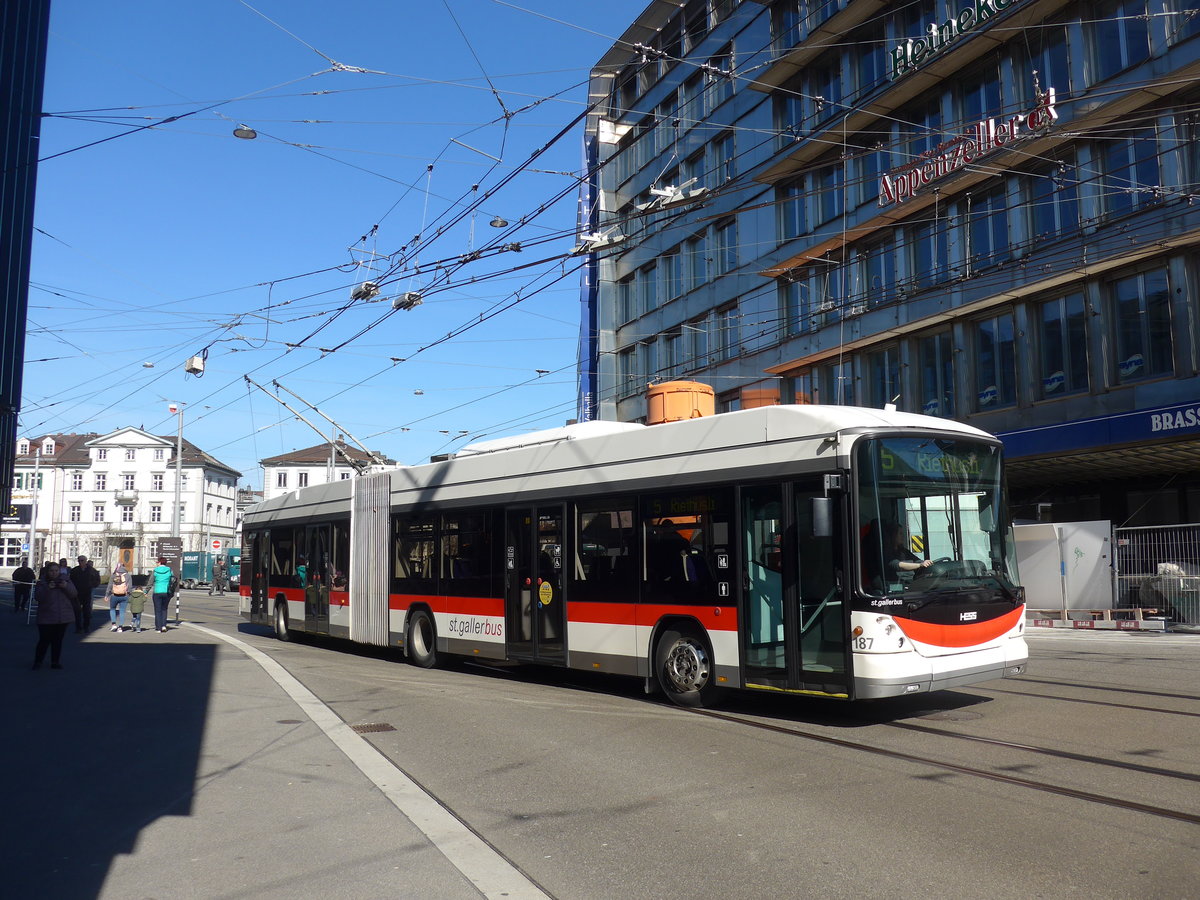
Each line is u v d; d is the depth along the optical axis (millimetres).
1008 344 23719
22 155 29078
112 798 6855
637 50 15000
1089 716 9172
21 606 33125
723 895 4754
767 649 9664
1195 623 18953
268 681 12930
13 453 34344
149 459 84000
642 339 38469
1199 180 19312
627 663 11234
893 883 4840
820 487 9281
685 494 10742
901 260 26438
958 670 9109
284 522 20516
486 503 13836
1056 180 21922
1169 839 5422
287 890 4926
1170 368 20031
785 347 30484
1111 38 20891
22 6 27625
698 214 34938
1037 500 25516
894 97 25766
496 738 8922
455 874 5129
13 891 4965
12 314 29469
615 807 6438
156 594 23344
